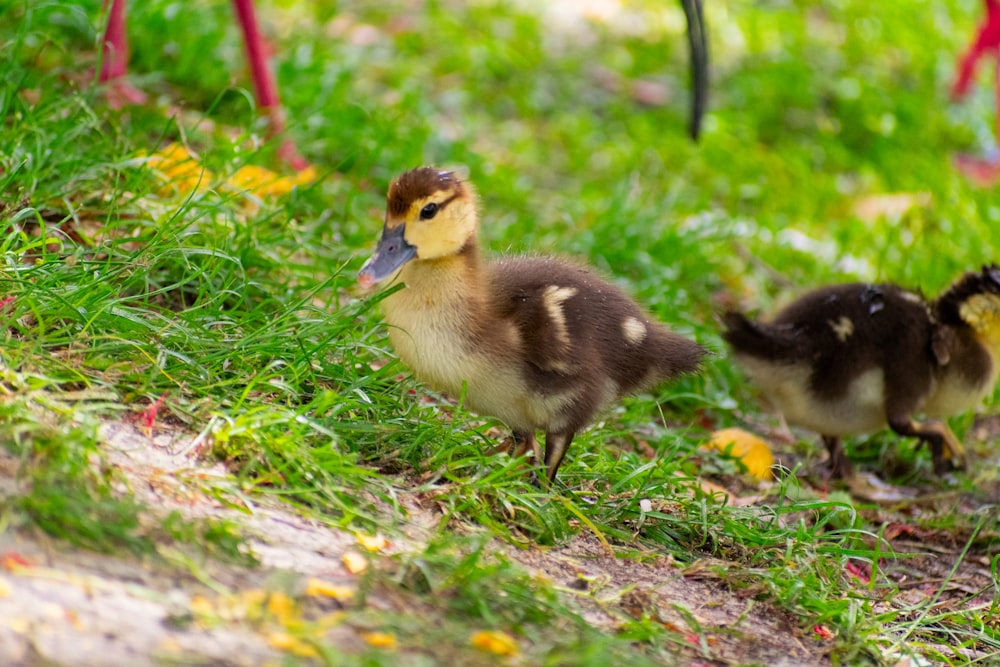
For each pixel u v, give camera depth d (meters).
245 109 14.40
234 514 6.88
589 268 10.01
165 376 7.95
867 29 23.72
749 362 11.31
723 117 20.00
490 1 22.61
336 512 7.34
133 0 15.00
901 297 11.62
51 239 9.05
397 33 20.14
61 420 6.96
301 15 19.41
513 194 15.63
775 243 15.57
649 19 23.61
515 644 6.29
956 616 8.60
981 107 21.44
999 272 11.71
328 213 12.68
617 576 7.78
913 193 17.91
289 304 9.73
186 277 9.88
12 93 11.10
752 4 24.59
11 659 5.01
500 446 9.12
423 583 6.67
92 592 5.68
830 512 9.42
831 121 20.73
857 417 11.41
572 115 19.56
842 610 7.91
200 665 5.33
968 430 13.15
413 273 8.53
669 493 9.02
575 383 8.64
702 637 7.23
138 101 13.05
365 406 8.53
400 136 15.53
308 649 5.65
